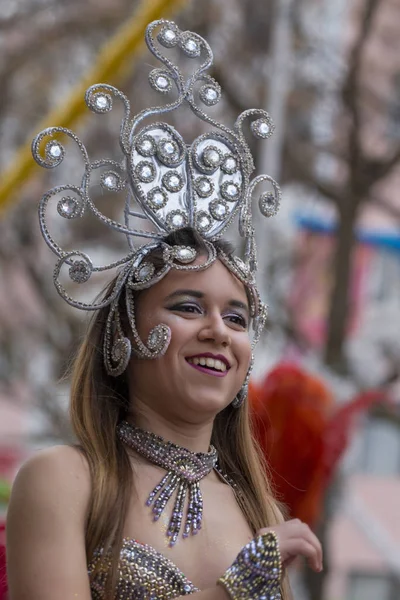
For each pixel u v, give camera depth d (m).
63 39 24.16
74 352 6.05
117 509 5.10
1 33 23.22
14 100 25.11
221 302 5.46
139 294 5.49
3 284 28.23
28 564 4.92
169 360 5.34
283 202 28.61
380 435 34.97
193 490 5.39
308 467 11.55
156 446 5.40
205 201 5.84
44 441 22.34
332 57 25.70
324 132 25.31
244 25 24.17
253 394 9.66
